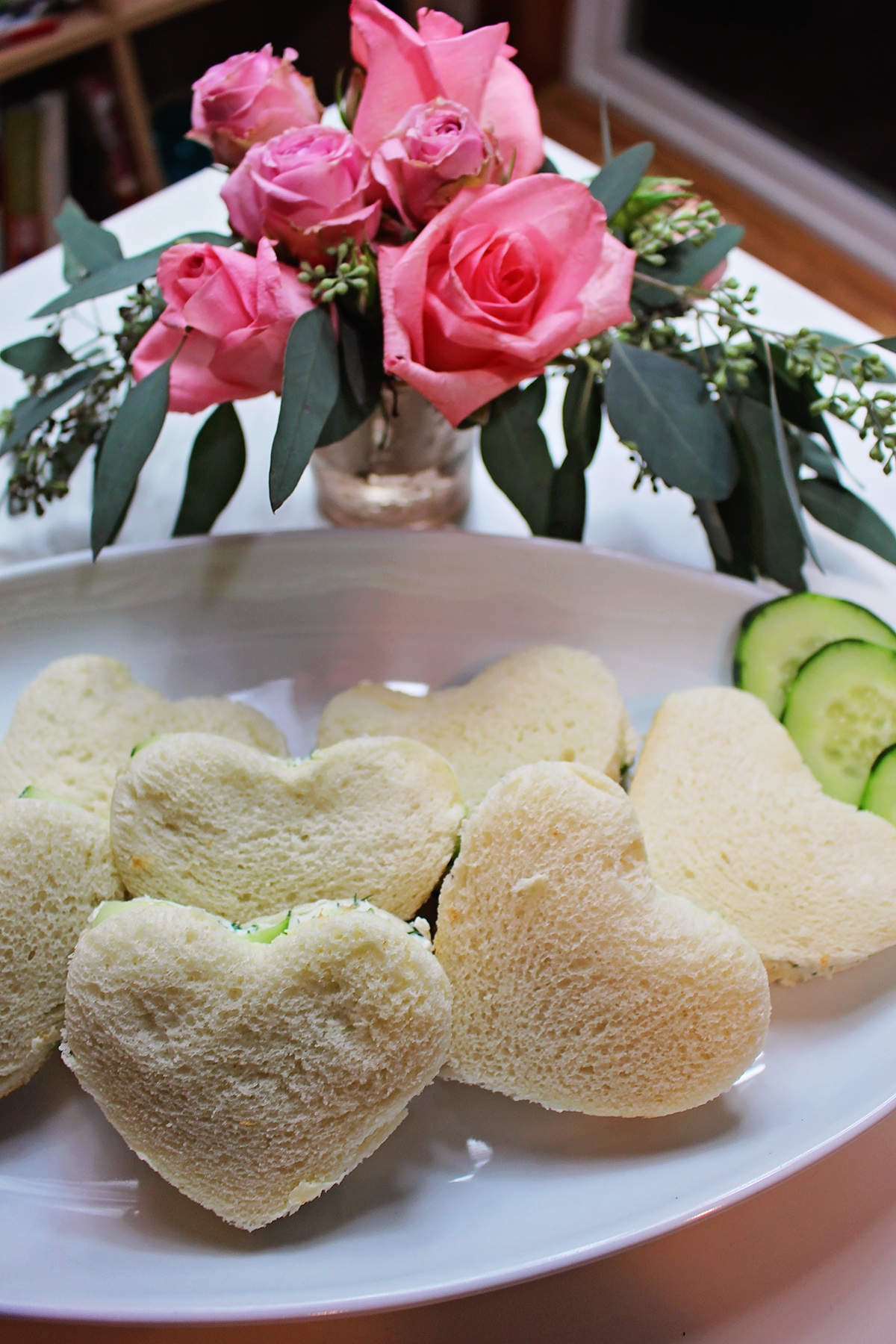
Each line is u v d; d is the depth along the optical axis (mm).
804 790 403
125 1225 362
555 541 438
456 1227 358
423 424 428
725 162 890
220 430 433
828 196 849
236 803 382
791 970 385
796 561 438
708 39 870
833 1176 370
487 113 397
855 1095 366
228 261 371
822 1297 358
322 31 935
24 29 710
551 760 411
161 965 346
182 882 380
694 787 407
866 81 844
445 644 450
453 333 376
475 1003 369
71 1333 354
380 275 376
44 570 436
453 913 375
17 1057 366
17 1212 365
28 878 367
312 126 381
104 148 801
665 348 439
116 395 483
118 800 381
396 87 381
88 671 424
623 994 358
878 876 388
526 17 879
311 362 376
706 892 393
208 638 448
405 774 387
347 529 440
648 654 445
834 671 421
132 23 746
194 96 389
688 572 438
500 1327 356
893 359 504
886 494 482
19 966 365
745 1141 364
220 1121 347
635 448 409
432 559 442
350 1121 353
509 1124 374
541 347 376
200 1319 331
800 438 444
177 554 438
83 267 447
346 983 347
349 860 381
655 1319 356
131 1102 351
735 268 536
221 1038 346
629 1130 371
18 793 407
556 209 374
